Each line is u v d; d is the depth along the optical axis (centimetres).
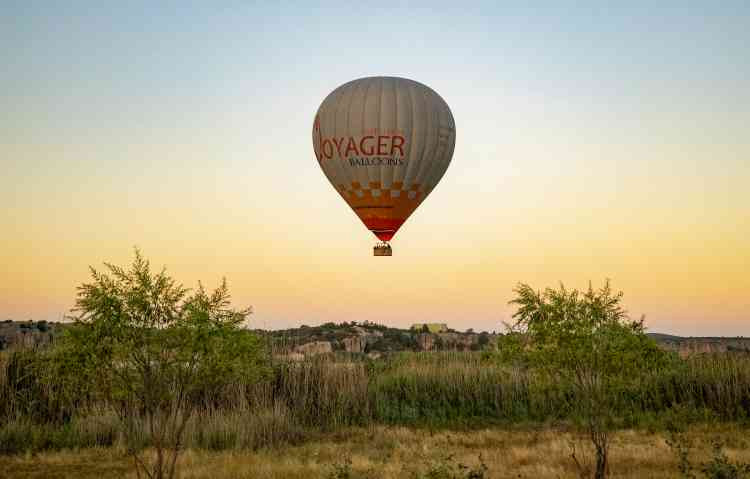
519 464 1574
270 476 1473
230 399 2138
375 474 1475
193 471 1525
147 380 1168
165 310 1169
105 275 1160
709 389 2259
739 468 1305
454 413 2292
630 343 1309
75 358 1137
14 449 1781
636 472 1452
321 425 2133
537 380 1394
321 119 2562
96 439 1859
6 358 2056
